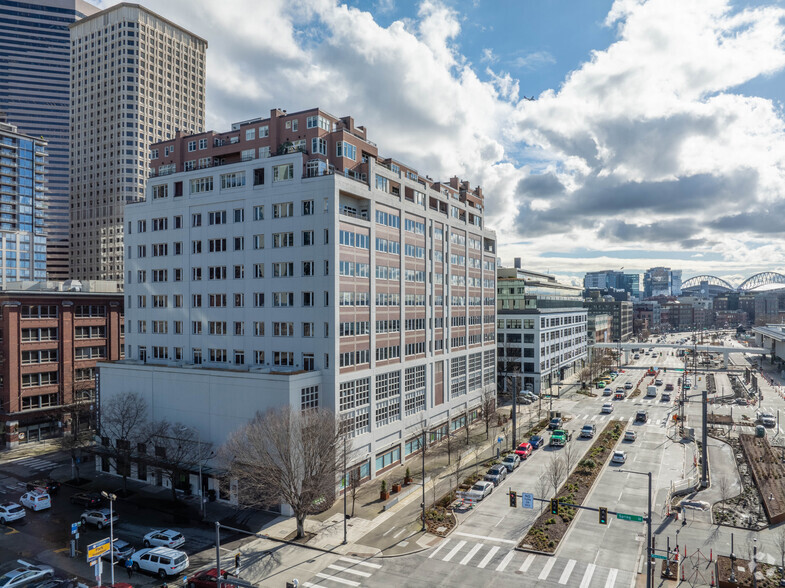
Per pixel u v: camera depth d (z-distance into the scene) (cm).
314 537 4709
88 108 18762
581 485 5928
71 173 19188
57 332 8244
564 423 9181
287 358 5959
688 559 4241
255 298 6197
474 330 9481
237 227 6344
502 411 10194
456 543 4597
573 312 15625
